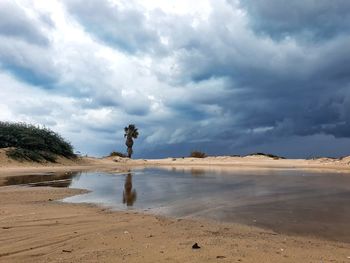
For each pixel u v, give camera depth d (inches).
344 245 293.3
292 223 380.2
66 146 1875.0
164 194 634.8
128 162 2206.0
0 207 494.0
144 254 256.1
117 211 464.4
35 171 1288.1
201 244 279.9
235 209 470.0
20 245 292.5
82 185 815.7
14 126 1708.9
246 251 260.1
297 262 237.6
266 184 770.8
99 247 280.7
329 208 465.1
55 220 396.5
